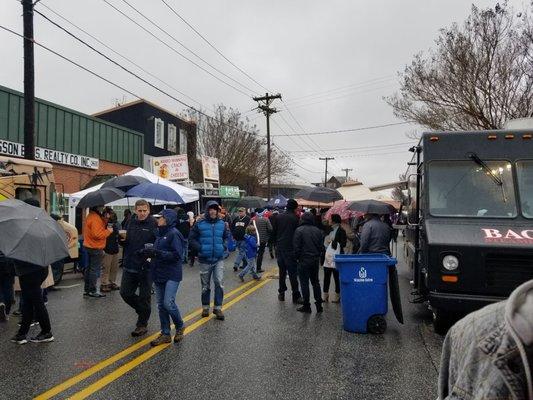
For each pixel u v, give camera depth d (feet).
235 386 16.29
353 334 23.17
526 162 24.26
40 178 36.73
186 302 30.45
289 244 30.73
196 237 26.08
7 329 23.57
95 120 69.72
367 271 23.38
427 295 23.11
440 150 25.08
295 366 18.42
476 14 62.34
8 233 19.24
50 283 28.55
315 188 44.45
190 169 116.78
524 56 60.49
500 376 3.92
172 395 15.48
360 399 15.38
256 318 26.22
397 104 69.97
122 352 19.88
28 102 42.39
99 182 63.00
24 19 42.19
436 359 19.48
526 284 4.10
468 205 23.90
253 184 133.59
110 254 34.14
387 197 66.39
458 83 63.26
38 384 16.33
